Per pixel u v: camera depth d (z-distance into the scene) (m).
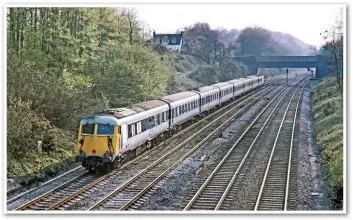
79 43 36.25
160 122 28.97
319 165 24.12
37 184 19.39
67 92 26.98
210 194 18.27
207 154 26.08
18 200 16.80
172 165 22.83
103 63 37.66
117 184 19.28
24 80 23.42
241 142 29.92
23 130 20.72
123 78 37.03
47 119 24.78
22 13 31.11
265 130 34.94
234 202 17.27
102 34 42.53
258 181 20.20
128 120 22.84
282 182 20.06
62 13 34.94
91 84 33.22
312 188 19.64
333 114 36.75
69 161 23.06
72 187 18.69
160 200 17.36
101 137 21.06
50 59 32.19
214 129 35.59
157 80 42.72
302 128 35.94
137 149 25.05
